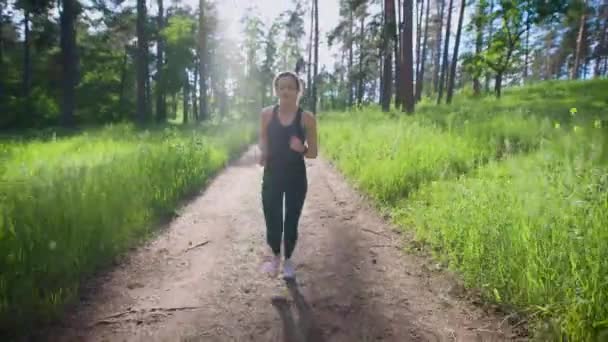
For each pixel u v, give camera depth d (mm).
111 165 6797
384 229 4934
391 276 3678
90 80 42375
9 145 12047
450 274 3594
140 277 3719
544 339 2537
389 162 6688
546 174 4434
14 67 41594
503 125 8953
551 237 3225
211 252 4348
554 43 55875
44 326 2844
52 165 7227
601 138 5477
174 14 38594
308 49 41469
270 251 4367
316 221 5387
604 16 42906
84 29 40062
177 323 2936
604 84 25047
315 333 2799
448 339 2697
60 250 3613
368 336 2754
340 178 7930
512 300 2953
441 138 7828
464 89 37750
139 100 25531
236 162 10906
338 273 3783
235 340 2725
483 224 3787
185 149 8977
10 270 3242
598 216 3141
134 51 40594
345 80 58625
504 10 23875
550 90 26531
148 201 5594
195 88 41031
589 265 2686
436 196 5164
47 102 35344
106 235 4176
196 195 6953
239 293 3404
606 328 2371
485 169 5855
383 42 23422
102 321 2951
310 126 3568
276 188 3682
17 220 3879
